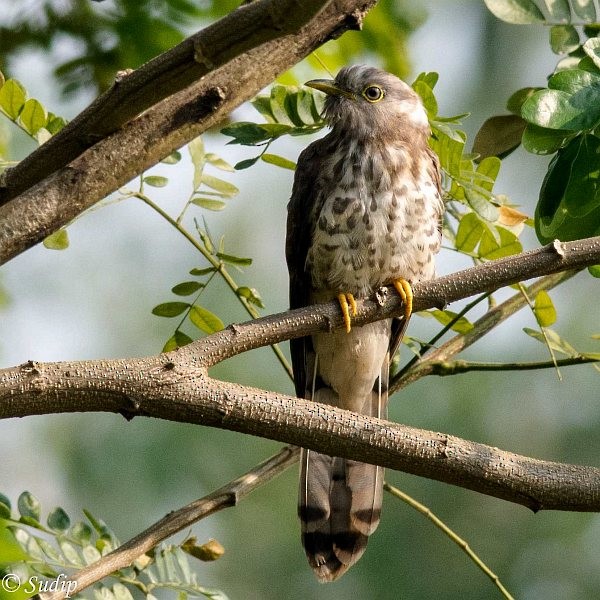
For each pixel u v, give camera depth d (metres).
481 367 8.15
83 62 10.40
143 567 6.84
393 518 13.33
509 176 14.16
